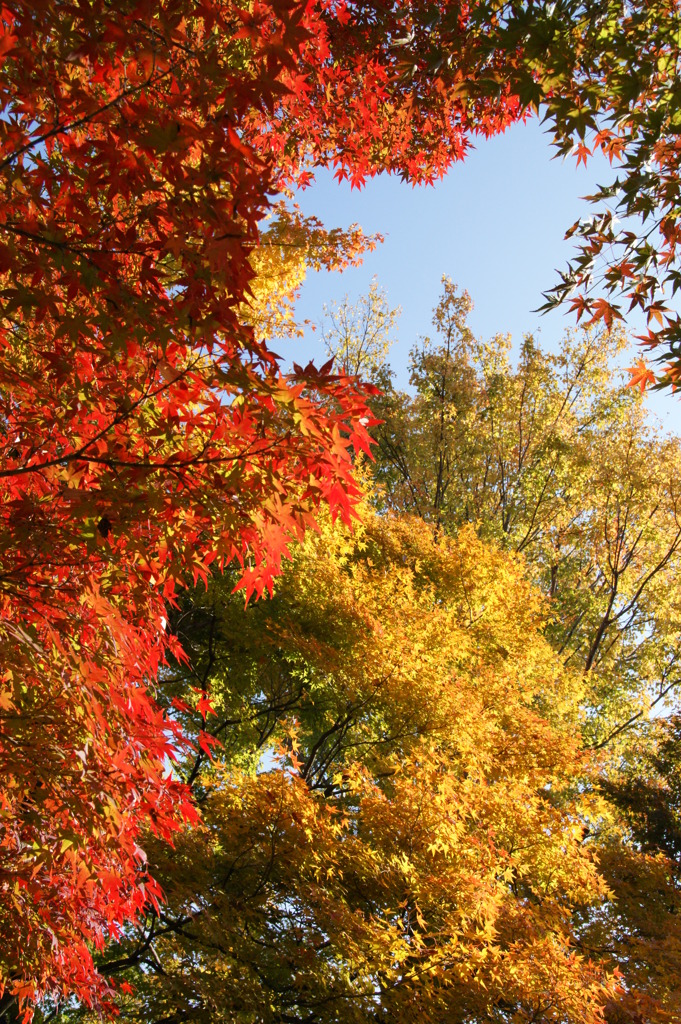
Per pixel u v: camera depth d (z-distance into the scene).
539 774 10.02
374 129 6.23
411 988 6.52
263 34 2.67
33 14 2.37
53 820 3.54
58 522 3.07
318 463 3.07
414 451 24.61
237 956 6.54
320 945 6.95
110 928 4.15
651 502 20.42
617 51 3.33
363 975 6.78
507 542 22.55
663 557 22.16
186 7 2.61
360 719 10.84
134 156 2.53
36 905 3.80
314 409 2.89
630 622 24.03
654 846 14.01
